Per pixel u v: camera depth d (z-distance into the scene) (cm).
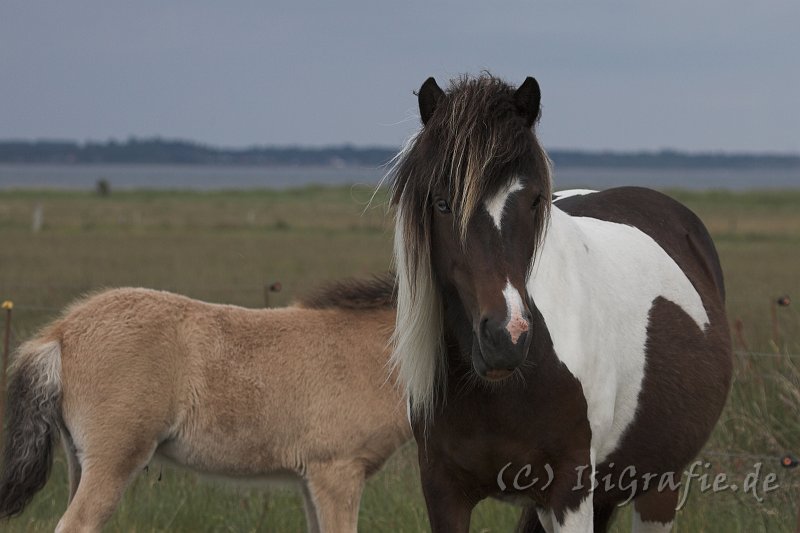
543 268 601
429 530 944
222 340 955
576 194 827
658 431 670
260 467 970
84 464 898
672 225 812
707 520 913
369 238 5025
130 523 997
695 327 714
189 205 9306
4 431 999
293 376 962
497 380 529
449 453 607
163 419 919
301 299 1031
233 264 3356
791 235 5319
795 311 1561
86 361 902
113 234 5112
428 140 550
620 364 638
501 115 538
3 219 6272
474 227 525
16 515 913
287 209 8631
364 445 972
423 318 575
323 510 965
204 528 1011
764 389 1086
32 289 2225
